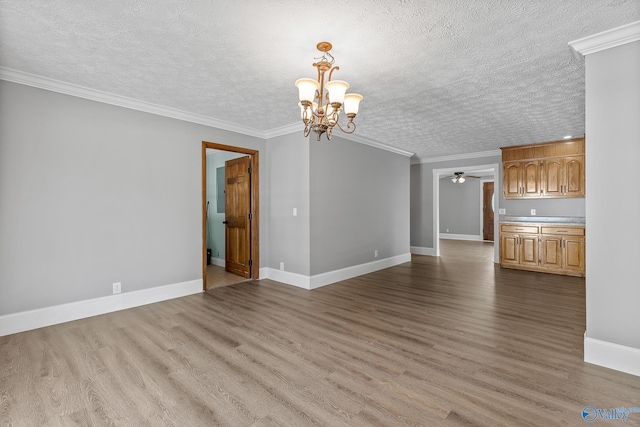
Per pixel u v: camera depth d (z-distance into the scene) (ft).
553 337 8.79
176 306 11.56
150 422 5.36
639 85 6.65
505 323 9.86
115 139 11.02
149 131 11.86
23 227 9.24
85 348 8.10
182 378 6.71
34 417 5.48
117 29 6.81
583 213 17.47
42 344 8.32
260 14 6.24
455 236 37.01
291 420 5.41
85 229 10.39
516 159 18.88
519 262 18.28
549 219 18.17
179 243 12.76
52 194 9.75
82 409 5.69
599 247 7.18
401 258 20.65
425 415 5.52
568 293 13.33
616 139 6.94
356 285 14.80
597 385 6.40
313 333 9.11
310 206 14.16
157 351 7.95
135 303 11.50
